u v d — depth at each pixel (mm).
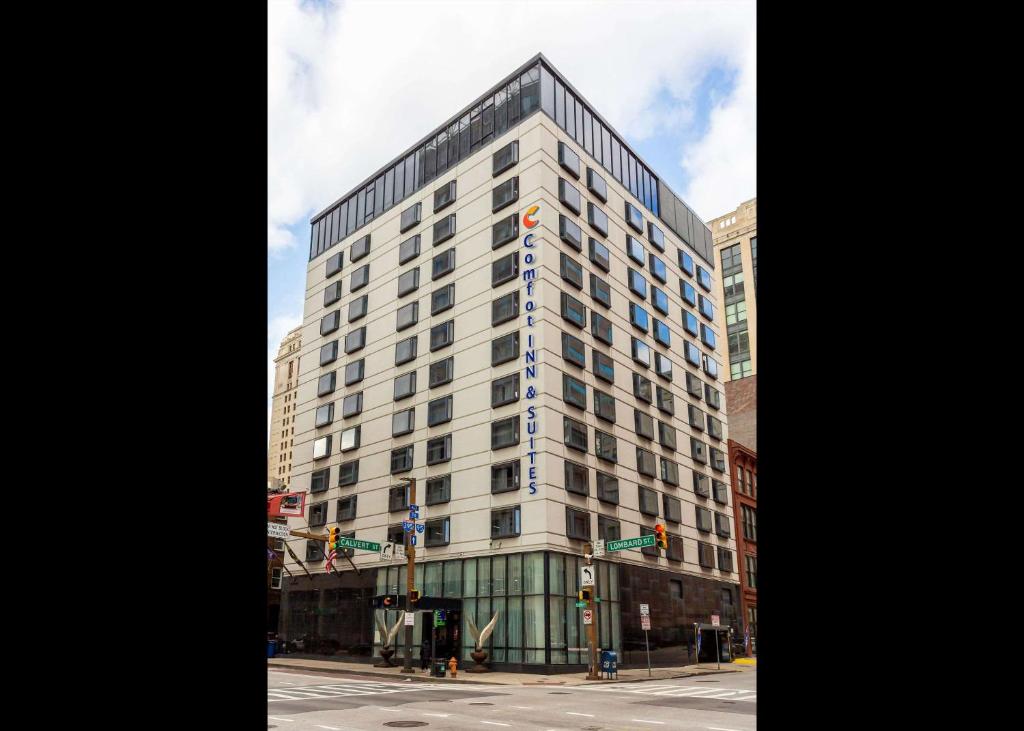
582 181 43344
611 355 42219
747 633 49438
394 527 41750
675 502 45562
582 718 14523
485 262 41250
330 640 43656
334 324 51906
